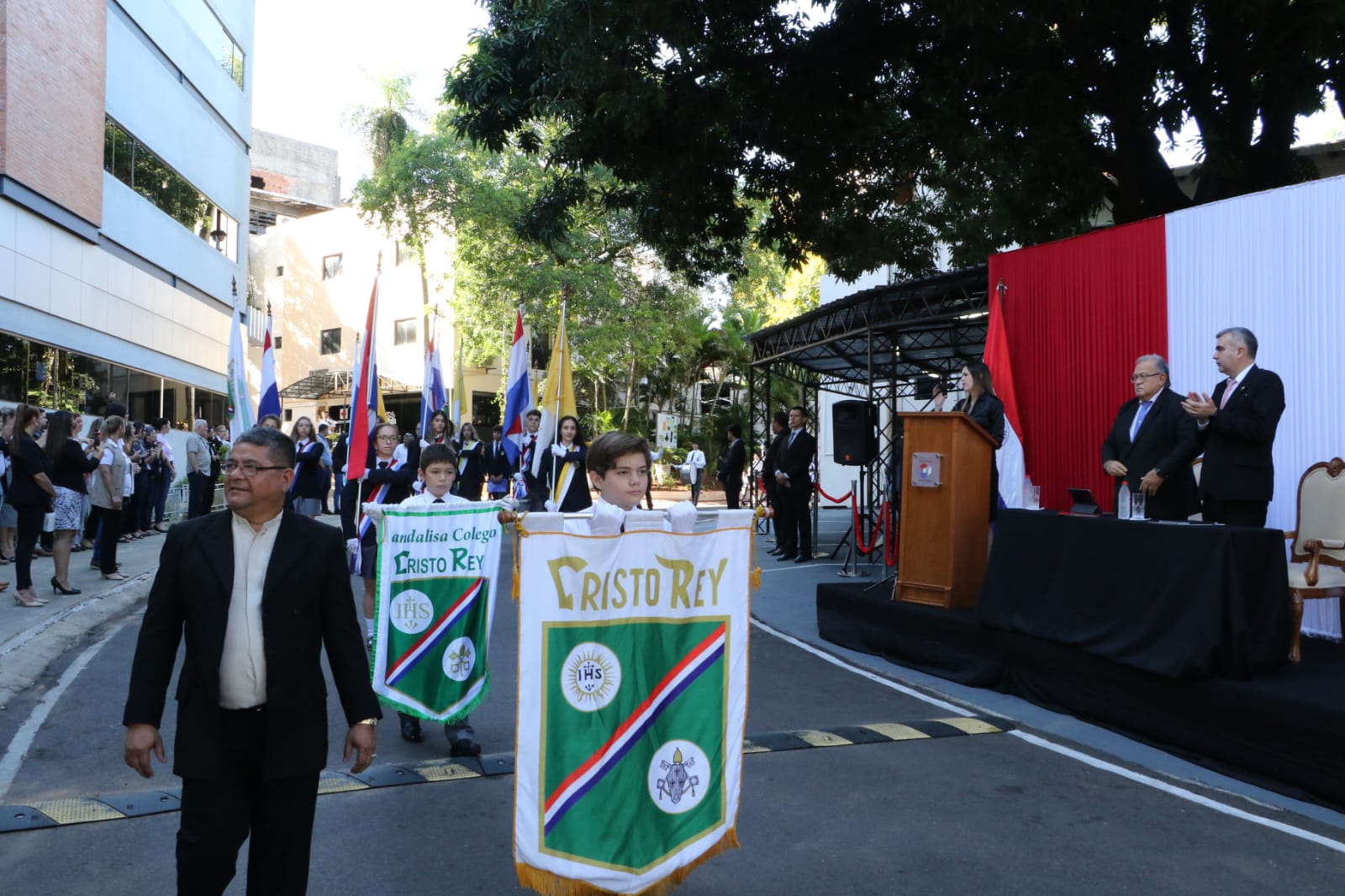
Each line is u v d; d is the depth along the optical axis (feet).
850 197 45.37
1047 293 31.01
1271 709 16.42
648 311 107.24
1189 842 14.39
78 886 12.55
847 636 28.37
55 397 64.44
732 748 12.09
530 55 40.45
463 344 106.83
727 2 34.94
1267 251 24.47
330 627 10.05
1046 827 14.93
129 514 52.24
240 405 35.22
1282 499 24.06
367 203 101.86
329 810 15.28
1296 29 31.63
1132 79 34.35
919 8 35.12
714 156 40.78
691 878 13.10
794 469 47.62
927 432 26.21
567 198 45.91
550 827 11.01
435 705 17.94
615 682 11.52
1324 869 13.50
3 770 17.13
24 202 58.80
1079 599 20.66
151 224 80.59
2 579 37.73
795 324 52.60
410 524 18.11
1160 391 22.33
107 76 71.00
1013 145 37.78
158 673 9.53
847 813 15.44
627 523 11.72
